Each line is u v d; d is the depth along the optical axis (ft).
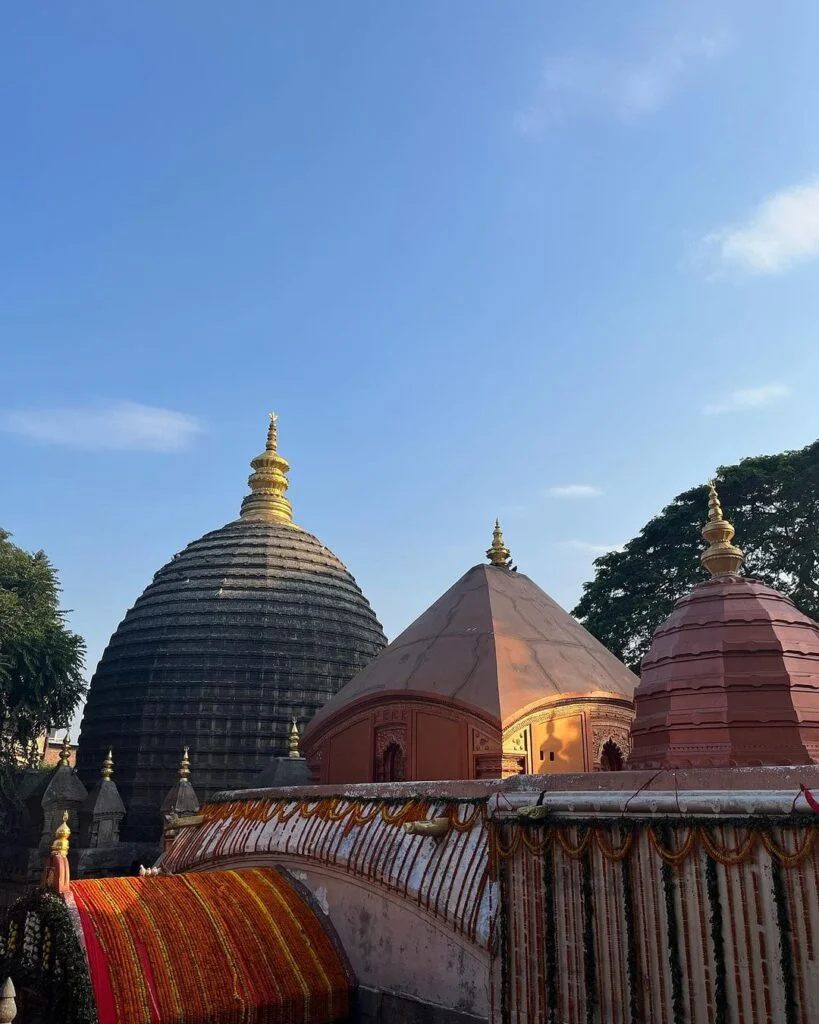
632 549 129.29
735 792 23.48
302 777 66.90
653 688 34.94
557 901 26.61
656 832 24.59
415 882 31.96
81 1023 28.63
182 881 36.83
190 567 105.09
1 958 33.35
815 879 21.34
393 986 32.42
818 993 20.67
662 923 23.90
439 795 34.19
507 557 62.03
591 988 24.93
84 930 31.32
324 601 103.96
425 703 47.32
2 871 92.32
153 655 96.17
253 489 121.29
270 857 40.73
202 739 90.74
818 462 111.24
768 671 32.58
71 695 108.78
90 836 81.87
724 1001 22.12
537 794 28.35
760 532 115.03
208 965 31.78
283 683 94.89
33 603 110.32
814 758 30.37
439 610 55.93
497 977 27.76
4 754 104.58
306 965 33.78
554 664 49.24
